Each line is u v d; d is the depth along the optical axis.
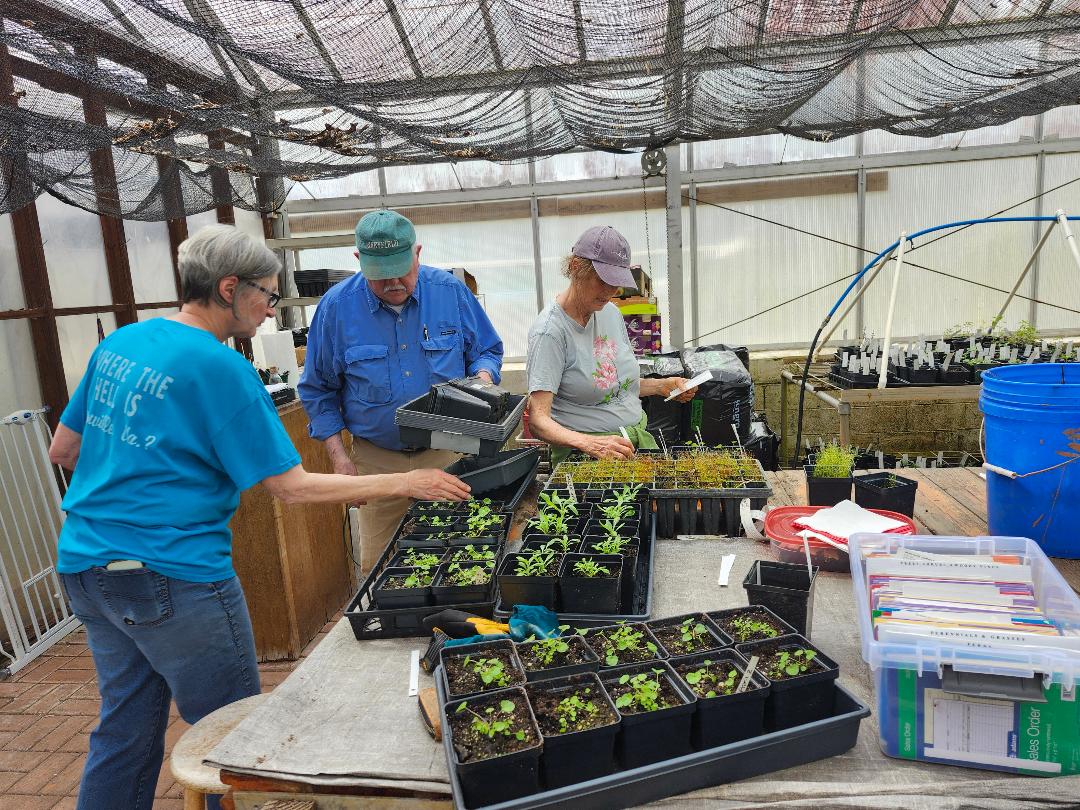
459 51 2.99
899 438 5.86
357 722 1.25
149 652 1.61
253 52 2.61
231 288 1.62
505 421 1.77
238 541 3.16
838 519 1.85
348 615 1.53
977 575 1.36
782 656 1.22
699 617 1.44
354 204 6.30
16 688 3.22
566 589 1.56
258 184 5.29
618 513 1.83
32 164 2.99
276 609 3.24
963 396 4.25
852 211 5.96
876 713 1.23
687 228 6.11
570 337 2.43
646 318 4.80
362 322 2.42
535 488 2.57
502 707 1.13
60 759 2.72
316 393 2.54
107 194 3.58
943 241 5.91
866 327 6.12
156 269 4.78
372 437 2.53
